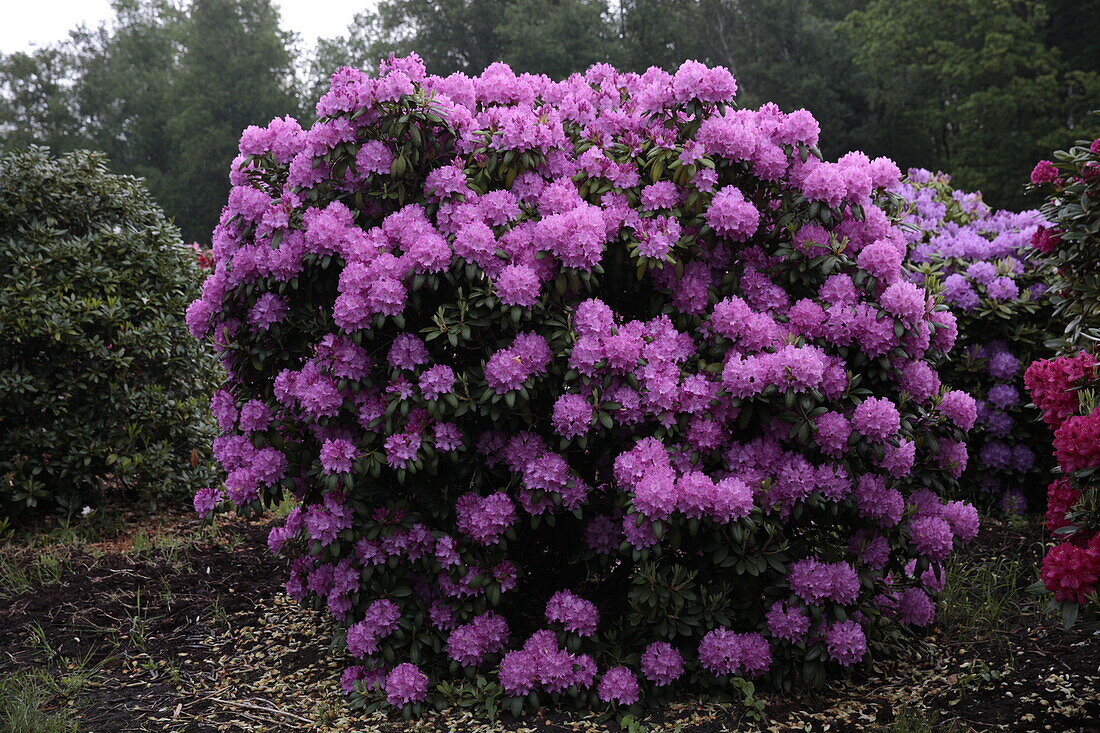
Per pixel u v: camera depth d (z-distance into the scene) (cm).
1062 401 299
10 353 562
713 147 330
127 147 3978
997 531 510
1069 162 455
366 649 332
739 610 332
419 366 326
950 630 380
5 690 345
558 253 313
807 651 321
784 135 340
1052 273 536
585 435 316
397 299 314
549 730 308
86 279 577
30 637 406
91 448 571
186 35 3947
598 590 366
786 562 329
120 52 4100
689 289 329
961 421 346
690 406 313
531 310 318
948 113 2456
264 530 559
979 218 638
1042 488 556
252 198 350
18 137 3734
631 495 309
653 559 328
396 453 314
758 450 323
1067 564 258
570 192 331
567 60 2939
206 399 641
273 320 346
